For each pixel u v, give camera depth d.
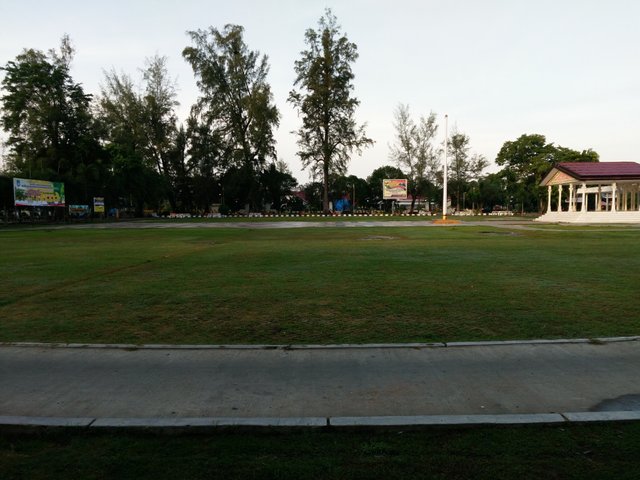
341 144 56.59
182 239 21.22
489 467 2.72
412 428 3.18
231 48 56.22
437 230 27.27
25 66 45.16
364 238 21.11
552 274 9.86
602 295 7.59
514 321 6.00
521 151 66.94
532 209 83.38
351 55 55.66
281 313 6.55
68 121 47.12
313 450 2.92
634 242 17.98
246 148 56.97
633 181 38.84
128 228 32.56
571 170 40.31
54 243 19.39
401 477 2.62
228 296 7.75
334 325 5.91
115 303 7.28
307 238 21.41
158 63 58.03
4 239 21.89
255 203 63.78
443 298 7.45
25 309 6.91
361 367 4.38
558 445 2.96
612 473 2.65
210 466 2.75
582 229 27.67
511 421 3.23
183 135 62.56
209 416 3.36
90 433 3.17
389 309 6.72
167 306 7.05
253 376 4.18
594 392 3.79
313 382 4.02
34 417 3.35
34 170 44.81
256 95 55.34
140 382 4.05
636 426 3.21
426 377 4.12
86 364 4.52
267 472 2.68
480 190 78.25
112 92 56.78
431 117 63.34
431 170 64.50
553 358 4.59
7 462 2.83
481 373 4.21
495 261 12.21
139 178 55.69
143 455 2.89
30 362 4.58
